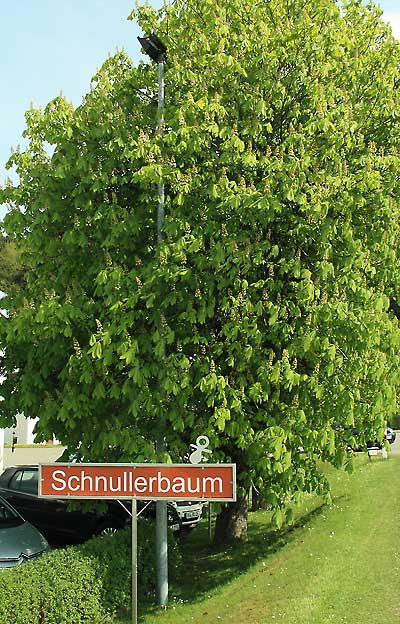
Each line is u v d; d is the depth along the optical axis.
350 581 9.24
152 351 8.94
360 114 10.13
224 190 8.81
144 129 10.01
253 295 9.20
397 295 10.61
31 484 14.22
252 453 9.03
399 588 8.89
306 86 9.62
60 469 7.40
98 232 9.42
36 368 9.65
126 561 8.97
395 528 12.41
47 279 9.89
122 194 10.00
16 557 9.69
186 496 7.22
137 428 8.95
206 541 13.32
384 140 10.52
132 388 8.88
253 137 9.43
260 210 8.92
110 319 8.99
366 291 8.80
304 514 14.35
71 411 9.08
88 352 8.32
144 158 9.17
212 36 9.80
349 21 11.39
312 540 11.78
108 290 8.87
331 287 8.84
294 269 8.71
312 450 9.11
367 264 9.12
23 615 7.43
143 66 10.62
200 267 8.96
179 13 10.30
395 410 9.48
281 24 9.67
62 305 8.84
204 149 9.42
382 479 18.69
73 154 9.51
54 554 8.59
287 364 8.64
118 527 12.80
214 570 10.91
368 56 10.80
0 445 25.75
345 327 8.79
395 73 10.82
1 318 9.51
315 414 9.16
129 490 7.30
